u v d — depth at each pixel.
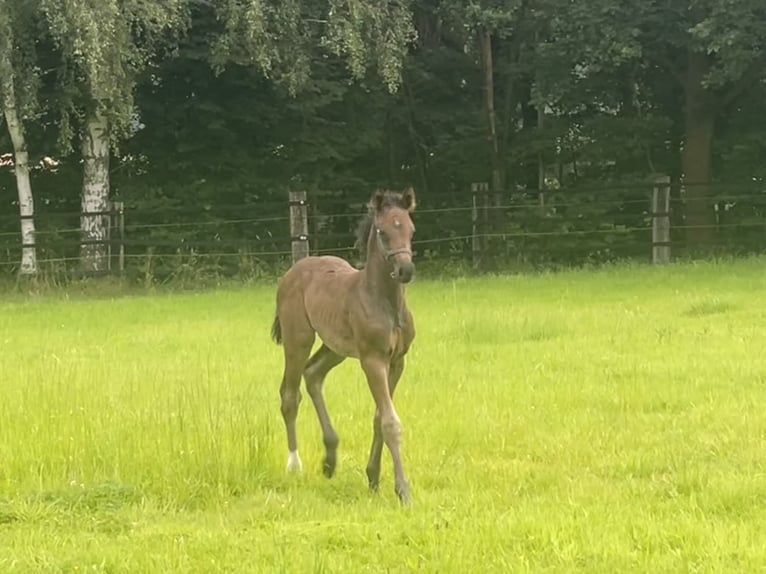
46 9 18.62
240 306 17.27
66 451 7.17
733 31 20.08
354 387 10.07
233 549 5.51
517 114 27.31
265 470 7.12
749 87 23.86
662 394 9.20
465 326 13.23
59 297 19.55
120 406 8.38
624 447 7.59
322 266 7.53
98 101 19.86
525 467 7.17
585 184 26.33
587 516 5.80
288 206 22.52
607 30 21.36
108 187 22.58
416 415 8.66
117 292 20.17
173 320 15.68
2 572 5.24
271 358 11.97
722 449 7.34
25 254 21.31
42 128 23.28
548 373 10.47
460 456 7.56
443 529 5.71
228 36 20.92
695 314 14.18
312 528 5.83
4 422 7.72
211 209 22.31
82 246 21.50
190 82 23.70
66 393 8.62
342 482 7.02
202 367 11.23
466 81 26.97
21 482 6.79
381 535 5.64
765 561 5.09
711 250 23.06
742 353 11.08
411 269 6.30
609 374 10.30
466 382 10.05
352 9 20.61
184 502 6.61
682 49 23.52
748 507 5.95
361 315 6.62
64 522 6.12
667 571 5.02
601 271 20.75
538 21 23.95
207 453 7.08
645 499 6.22
